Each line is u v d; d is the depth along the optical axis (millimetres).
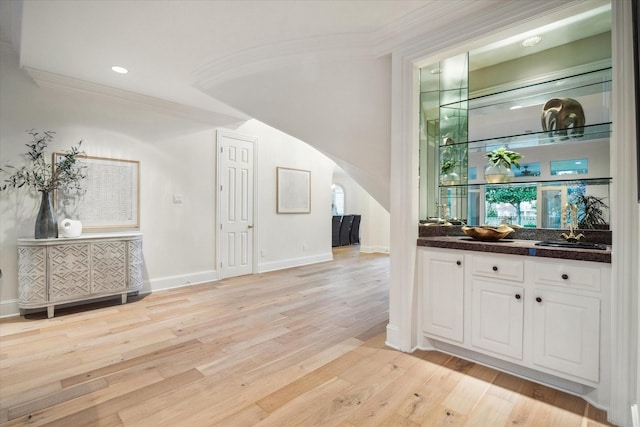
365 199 8023
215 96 3455
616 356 1610
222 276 4922
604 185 2256
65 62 3064
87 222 3656
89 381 2025
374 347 2523
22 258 3092
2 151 3178
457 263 2271
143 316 3238
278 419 1663
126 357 2352
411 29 2344
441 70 2959
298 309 3490
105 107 3781
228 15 2311
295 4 2182
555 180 2453
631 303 1568
